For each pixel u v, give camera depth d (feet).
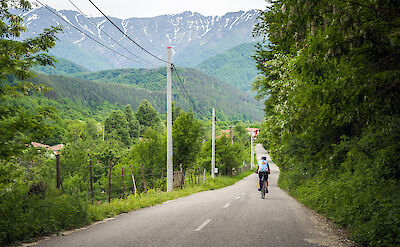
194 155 100.37
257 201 50.72
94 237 23.16
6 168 28.50
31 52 28.12
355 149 42.45
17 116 27.14
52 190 33.19
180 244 20.53
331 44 21.40
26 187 31.37
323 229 27.45
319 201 43.39
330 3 19.45
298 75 29.81
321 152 58.70
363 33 19.53
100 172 108.47
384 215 23.66
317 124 43.11
